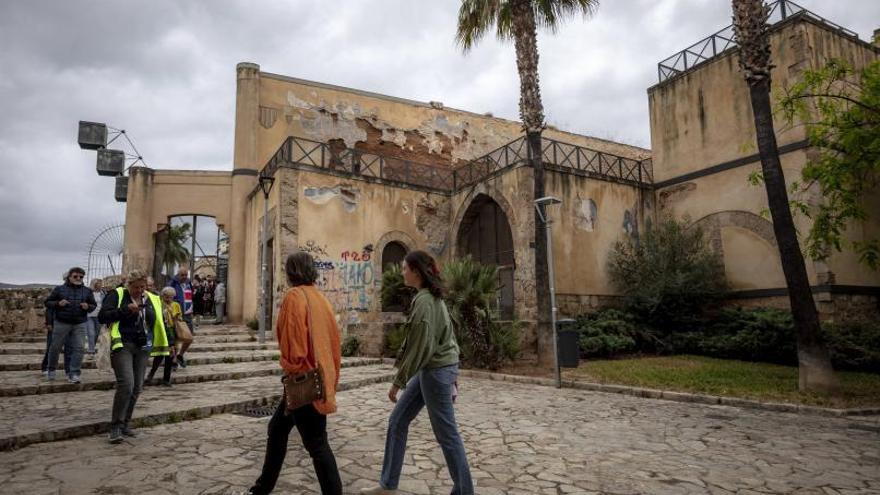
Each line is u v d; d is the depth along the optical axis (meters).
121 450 4.87
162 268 18.61
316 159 18.97
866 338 10.68
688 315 14.30
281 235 14.40
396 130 21.34
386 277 12.62
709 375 9.98
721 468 4.60
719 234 15.03
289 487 3.89
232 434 5.52
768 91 9.03
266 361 10.95
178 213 18.55
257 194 17.02
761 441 5.60
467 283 11.35
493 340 11.41
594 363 12.11
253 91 18.70
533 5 12.87
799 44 12.98
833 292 12.07
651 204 17.09
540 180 12.20
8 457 4.62
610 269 15.87
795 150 12.98
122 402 5.11
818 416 7.02
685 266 14.45
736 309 13.81
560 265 14.90
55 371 7.98
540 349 11.62
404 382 3.31
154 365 8.02
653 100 17.38
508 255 16.31
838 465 4.74
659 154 17.08
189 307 11.40
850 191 9.49
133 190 18.14
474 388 9.20
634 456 4.95
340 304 15.16
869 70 9.12
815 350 8.29
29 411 6.10
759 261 14.00
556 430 6.01
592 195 15.97
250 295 17.16
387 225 16.58
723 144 15.09
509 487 4.02
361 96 20.83
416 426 6.06
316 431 3.21
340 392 8.41
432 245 17.50
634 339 14.00
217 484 3.94
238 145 18.47
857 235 12.69
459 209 17.55
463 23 13.00
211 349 11.55
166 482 3.98
